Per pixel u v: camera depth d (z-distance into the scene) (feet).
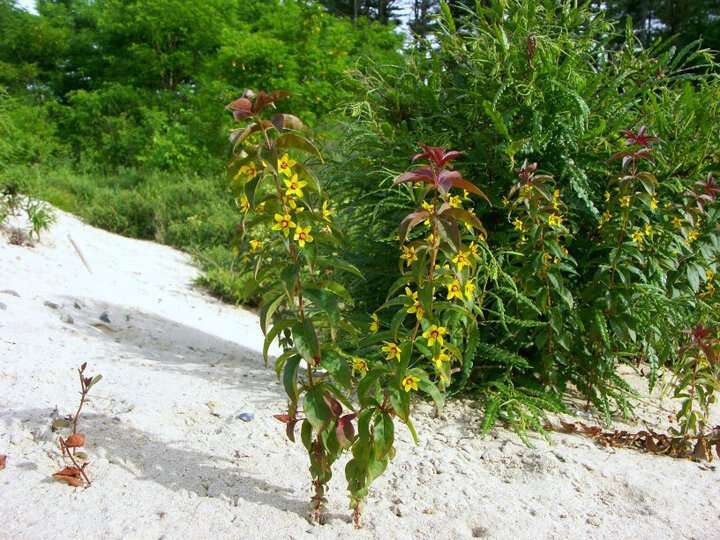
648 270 11.29
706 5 52.42
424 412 10.64
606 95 12.05
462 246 7.32
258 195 6.33
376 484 7.95
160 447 8.04
